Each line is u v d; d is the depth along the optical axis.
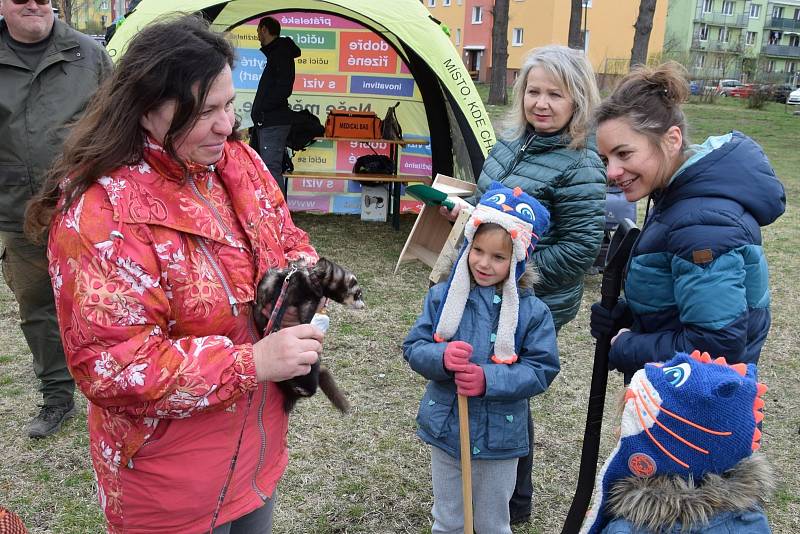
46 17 3.19
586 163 2.63
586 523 1.83
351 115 8.05
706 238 1.82
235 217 1.71
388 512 3.12
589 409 2.24
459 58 6.71
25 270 3.38
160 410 1.51
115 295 1.46
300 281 1.71
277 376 1.55
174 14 1.62
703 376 1.63
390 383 4.35
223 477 1.71
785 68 63.84
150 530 1.71
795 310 5.82
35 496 3.15
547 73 2.61
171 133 1.48
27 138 3.23
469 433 2.37
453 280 2.37
